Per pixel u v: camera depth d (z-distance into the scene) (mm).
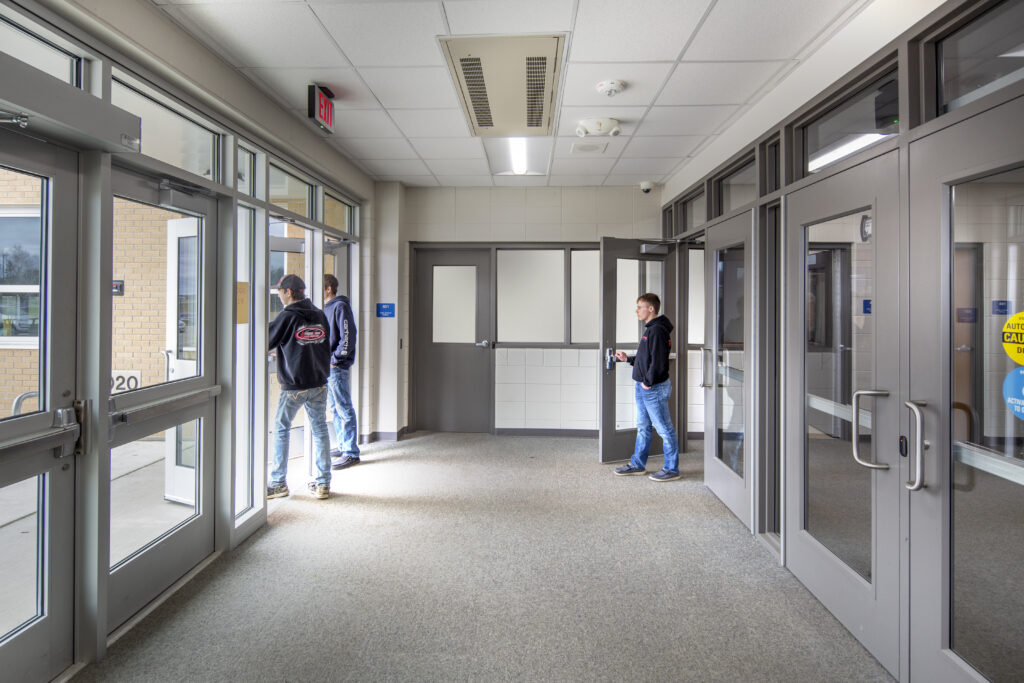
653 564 2625
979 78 1552
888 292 1818
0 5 1533
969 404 1528
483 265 5477
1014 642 1422
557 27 2283
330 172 3975
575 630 2062
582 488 3777
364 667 1832
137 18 1973
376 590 2354
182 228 2443
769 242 2945
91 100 1655
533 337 5457
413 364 5520
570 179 4961
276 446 3488
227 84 2578
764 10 2111
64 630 1803
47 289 1730
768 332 2947
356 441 4363
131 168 2080
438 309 5527
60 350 1771
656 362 3840
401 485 3818
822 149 2473
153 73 2150
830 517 2289
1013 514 1415
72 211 1803
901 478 1756
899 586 1767
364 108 3221
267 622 2096
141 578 2156
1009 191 1404
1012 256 1399
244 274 2980
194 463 2574
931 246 1618
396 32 2322
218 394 2645
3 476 1573
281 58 2541
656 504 3463
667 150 4027
